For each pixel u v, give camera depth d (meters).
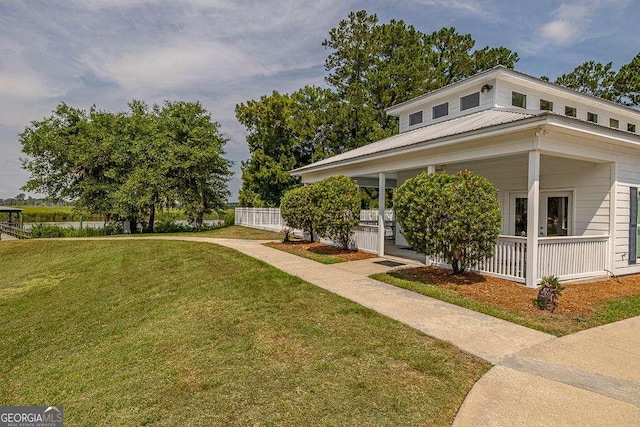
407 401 3.33
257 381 3.86
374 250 12.52
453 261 8.31
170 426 3.20
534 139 7.48
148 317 7.08
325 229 12.78
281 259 11.63
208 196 28.42
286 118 30.50
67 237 24.75
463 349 4.48
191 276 10.12
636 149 9.39
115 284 10.55
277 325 5.56
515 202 11.42
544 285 6.45
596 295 7.26
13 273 14.57
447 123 13.11
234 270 10.16
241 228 26.39
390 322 5.45
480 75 12.63
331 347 4.61
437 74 26.30
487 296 6.87
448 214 7.55
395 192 8.55
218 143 28.42
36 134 25.31
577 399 3.31
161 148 26.05
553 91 13.46
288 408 3.30
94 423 3.54
